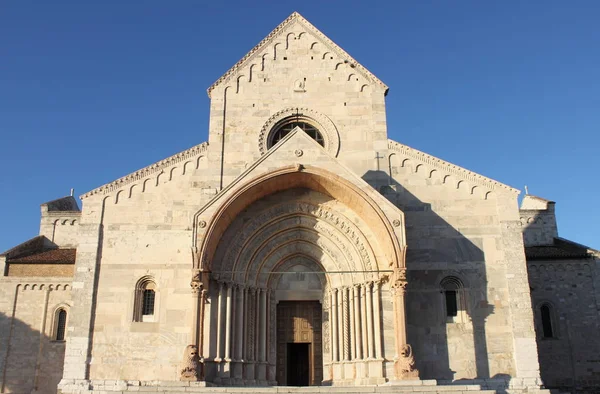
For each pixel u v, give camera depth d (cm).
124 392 2577
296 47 3653
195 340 2775
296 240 3319
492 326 3083
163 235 3238
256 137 3462
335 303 3206
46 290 4378
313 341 3341
